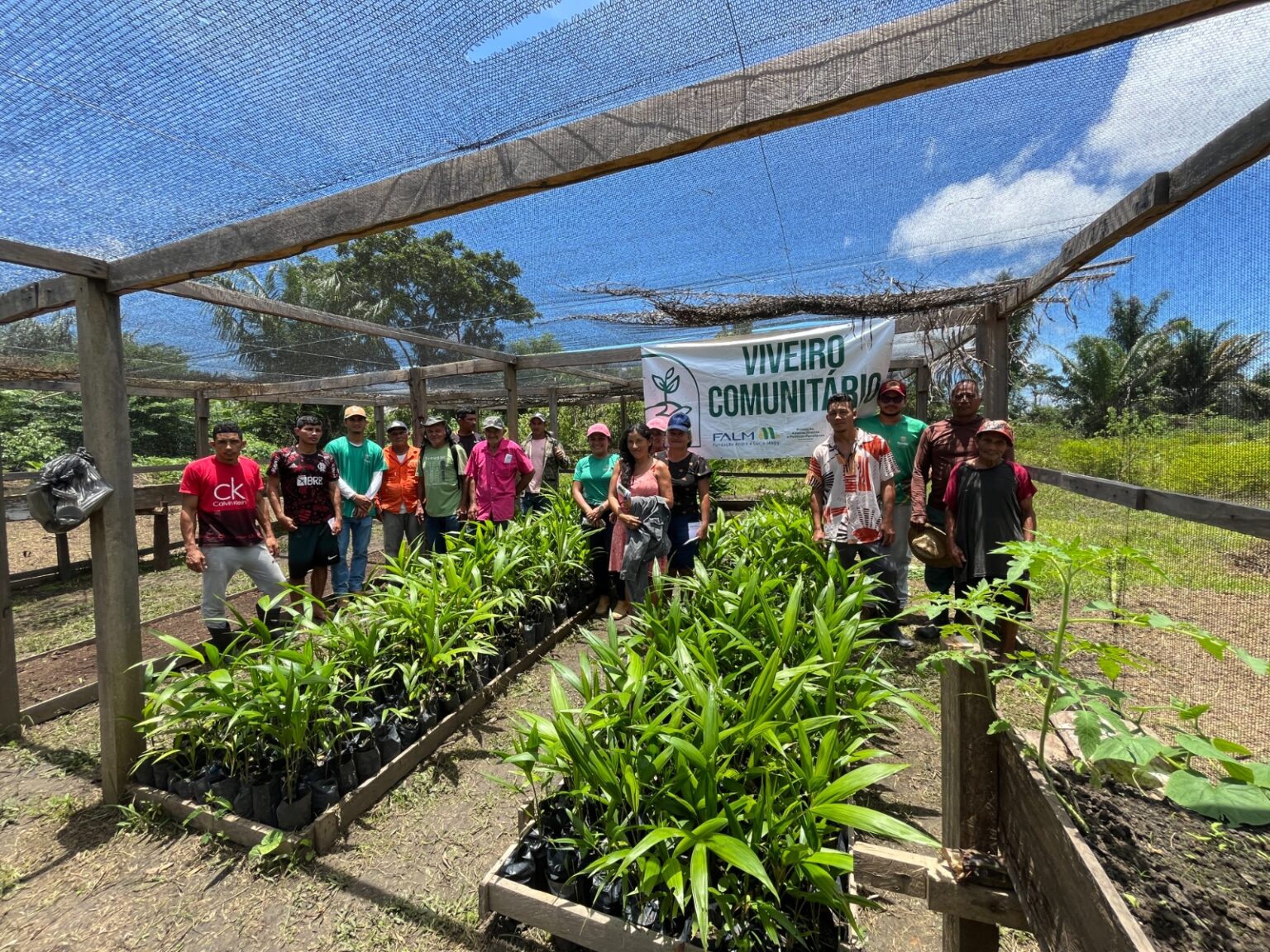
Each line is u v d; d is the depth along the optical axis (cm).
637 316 478
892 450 457
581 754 183
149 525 1097
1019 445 629
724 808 163
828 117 132
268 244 211
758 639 261
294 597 513
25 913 211
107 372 259
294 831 238
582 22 135
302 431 463
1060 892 94
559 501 574
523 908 186
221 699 248
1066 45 107
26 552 876
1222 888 83
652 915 173
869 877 141
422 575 375
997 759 122
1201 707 96
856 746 178
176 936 201
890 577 398
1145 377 306
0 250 217
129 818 254
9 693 337
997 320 466
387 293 500
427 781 284
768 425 604
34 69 155
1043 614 483
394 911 210
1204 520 237
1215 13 97
